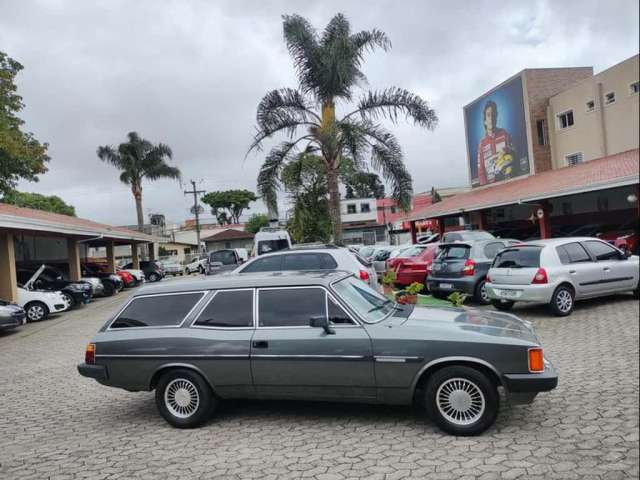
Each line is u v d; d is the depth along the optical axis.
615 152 26.89
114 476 4.46
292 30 17.59
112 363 5.65
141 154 45.78
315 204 24.09
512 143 32.34
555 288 10.05
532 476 3.90
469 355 4.71
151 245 46.38
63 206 57.38
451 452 4.44
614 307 10.70
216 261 24.94
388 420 5.32
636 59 25.12
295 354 5.12
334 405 5.91
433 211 31.36
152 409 6.34
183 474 4.40
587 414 5.06
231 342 5.32
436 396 4.82
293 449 4.77
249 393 5.32
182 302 5.71
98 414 6.29
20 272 19.27
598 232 23.02
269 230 20.86
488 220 33.00
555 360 7.11
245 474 4.32
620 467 3.92
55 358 10.14
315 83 17.78
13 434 5.77
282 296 5.44
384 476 4.09
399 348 4.86
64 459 4.93
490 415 4.68
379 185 23.05
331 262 10.70
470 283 11.91
